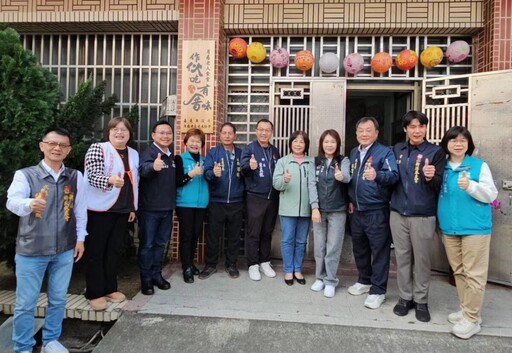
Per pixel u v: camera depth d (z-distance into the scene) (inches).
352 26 162.2
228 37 175.9
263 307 119.8
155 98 178.1
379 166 119.2
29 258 91.9
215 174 133.7
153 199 126.1
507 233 139.4
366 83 172.4
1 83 119.5
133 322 110.8
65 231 95.6
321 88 168.6
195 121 162.9
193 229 142.6
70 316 114.7
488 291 136.8
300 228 141.0
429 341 103.0
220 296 127.8
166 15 163.3
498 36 149.5
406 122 114.7
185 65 162.7
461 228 105.0
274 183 138.3
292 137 138.9
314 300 126.1
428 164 109.0
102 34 178.4
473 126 144.7
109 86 179.3
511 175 137.8
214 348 101.1
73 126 136.4
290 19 164.6
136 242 170.6
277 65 168.2
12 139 121.1
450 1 159.2
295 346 101.4
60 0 165.8
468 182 100.2
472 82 144.9
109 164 112.6
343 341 103.0
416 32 165.8
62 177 95.6
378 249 120.6
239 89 176.7
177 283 138.9
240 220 146.9
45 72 133.0
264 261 151.3
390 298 128.7
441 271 154.9
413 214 111.0
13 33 124.0
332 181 127.9
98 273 115.2
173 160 133.0
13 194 89.1
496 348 100.6
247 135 176.2
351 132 226.2
